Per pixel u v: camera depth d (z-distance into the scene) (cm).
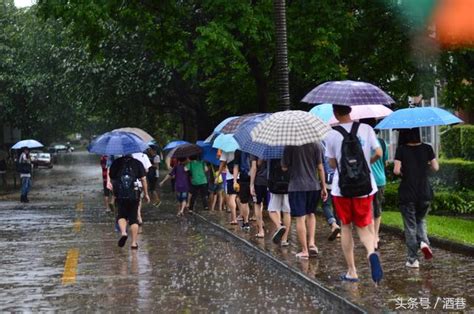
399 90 2512
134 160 1371
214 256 1285
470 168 2464
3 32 4484
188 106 3772
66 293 976
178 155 2084
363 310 772
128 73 3394
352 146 902
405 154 1007
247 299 916
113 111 4009
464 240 1220
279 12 1590
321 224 1606
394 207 1898
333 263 1094
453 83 2464
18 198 3053
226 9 2039
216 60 2055
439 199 1897
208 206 2283
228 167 1691
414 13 2275
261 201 1425
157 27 2323
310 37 2148
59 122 5025
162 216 2089
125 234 1371
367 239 914
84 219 2045
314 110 1268
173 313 846
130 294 960
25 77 4253
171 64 2205
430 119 986
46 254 1348
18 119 4769
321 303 884
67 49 3544
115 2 2212
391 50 2438
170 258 1270
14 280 1080
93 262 1238
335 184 917
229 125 1591
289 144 1030
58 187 3853
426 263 1063
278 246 1295
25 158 2831
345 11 2238
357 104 919
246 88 2622
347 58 2489
